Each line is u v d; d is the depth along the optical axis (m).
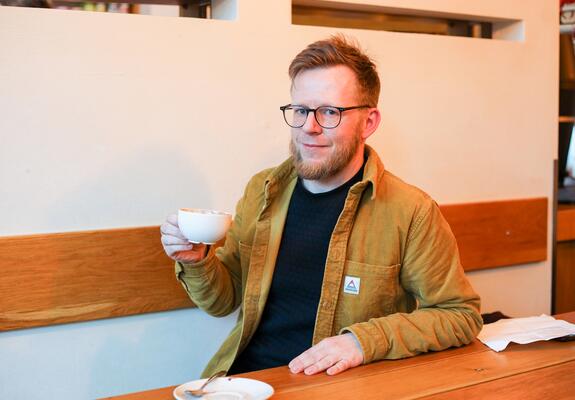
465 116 2.42
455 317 1.51
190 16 2.08
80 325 1.83
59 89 1.74
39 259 1.74
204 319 2.01
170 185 1.90
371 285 1.57
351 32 2.15
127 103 1.82
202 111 1.93
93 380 1.87
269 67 2.01
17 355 1.77
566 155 2.94
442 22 2.47
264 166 2.04
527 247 2.60
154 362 1.95
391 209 1.59
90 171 1.80
